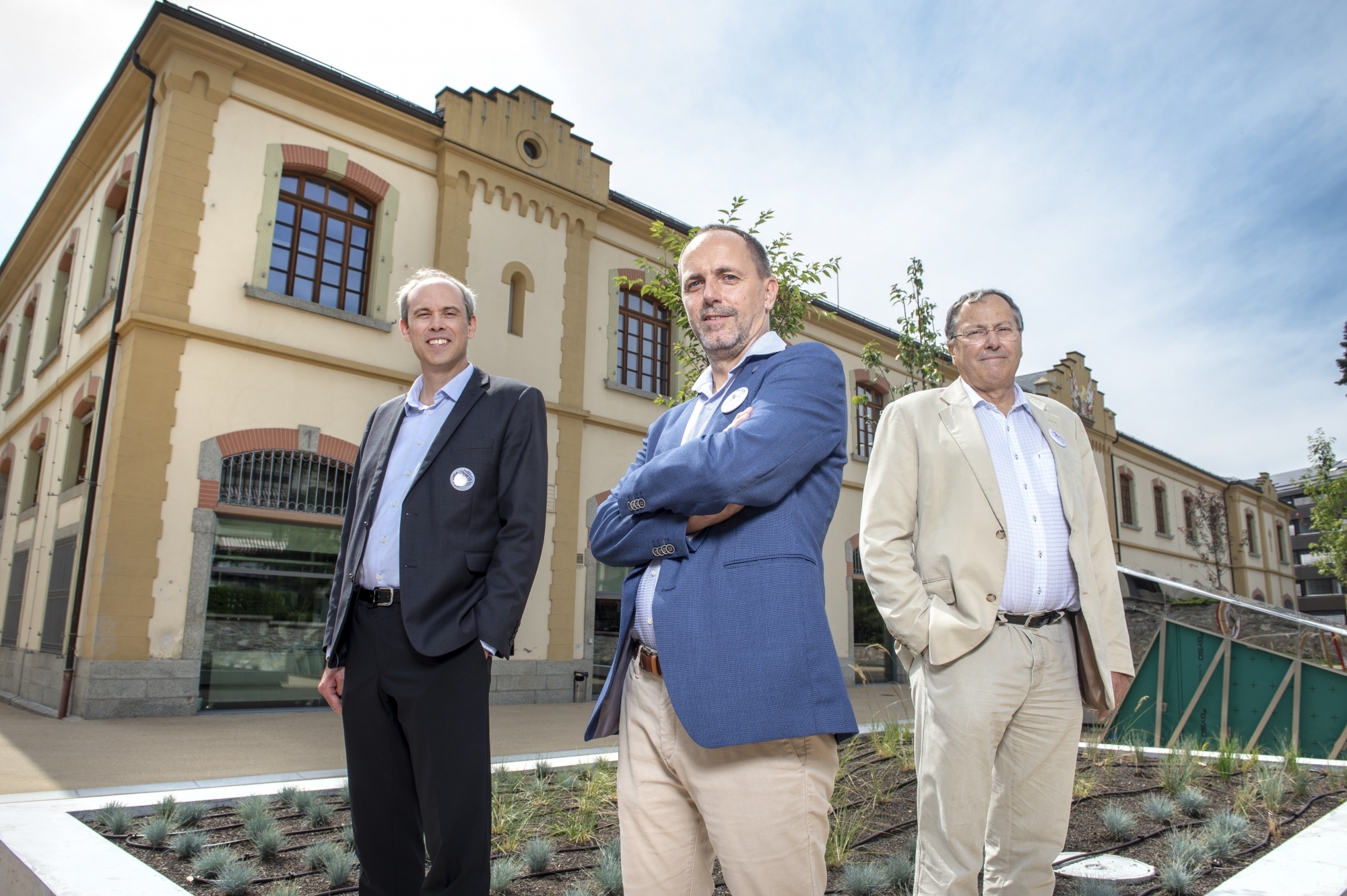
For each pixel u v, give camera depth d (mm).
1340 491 26250
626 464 14188
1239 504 35812
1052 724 2492
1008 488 2637
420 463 2525
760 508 1791
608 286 14430
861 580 18547
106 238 12062
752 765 1670
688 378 7832
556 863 3383
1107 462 27703
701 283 2074
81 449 11648
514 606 2406
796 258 7430
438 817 2277
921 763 2502
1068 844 3689
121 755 6168
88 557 9500
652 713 1843
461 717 2326
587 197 14023
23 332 16000
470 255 12438
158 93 10422
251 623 9867
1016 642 2455
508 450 2559
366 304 11633
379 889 2391
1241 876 2975
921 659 2537
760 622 1676
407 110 11969
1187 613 6766
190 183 10055
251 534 10000
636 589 1944
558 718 9727
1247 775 5059
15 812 3697
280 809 4141
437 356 2662
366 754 2416
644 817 1830
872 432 19359
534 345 13086
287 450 10336
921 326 7273
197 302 9938
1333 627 6055
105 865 2879
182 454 9562
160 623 9125
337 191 11617
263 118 10789
